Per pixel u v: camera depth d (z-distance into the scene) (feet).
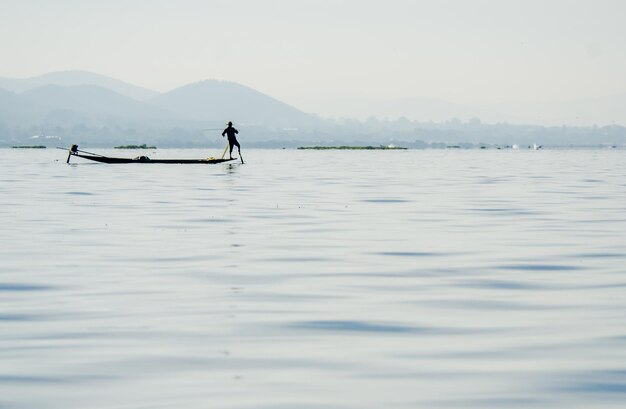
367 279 59.31
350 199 127.65
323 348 40.40
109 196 130.31
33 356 38.78
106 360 38.17
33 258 67.77
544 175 215.72
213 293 53.78
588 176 210.38
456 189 153.79
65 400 32.73
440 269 63.72
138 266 64.03
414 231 87.71
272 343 41.27
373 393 33.65
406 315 47.65
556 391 33.78
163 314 47.52
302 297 52.65
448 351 39.83
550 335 42.88
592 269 63.98
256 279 58.90
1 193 135.64
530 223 96.02
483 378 35.58
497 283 57.98
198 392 33.73
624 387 34.24
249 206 114.32
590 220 99.45
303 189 150.00
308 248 74.43
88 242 77.41
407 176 205.16
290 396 33.30
